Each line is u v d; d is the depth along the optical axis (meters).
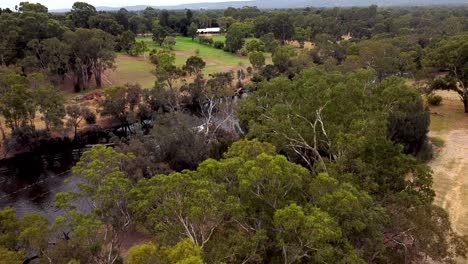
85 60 79.19
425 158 40.94
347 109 27.22
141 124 63.12
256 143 22.81
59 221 19.41
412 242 21.25
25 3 105.38
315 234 15.14
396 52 68.12
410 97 29.25
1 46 73.44
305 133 28.42
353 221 17.16
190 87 68.81
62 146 54.38
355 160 23.33
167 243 16.97
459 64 53.09
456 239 21.14
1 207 37.94
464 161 40.47
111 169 23.44
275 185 17.97
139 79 88.06
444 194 33.88
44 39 77.50
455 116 55.31
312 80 29.09
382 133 25.67
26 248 19.67
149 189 20.27
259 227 18.70
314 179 19.06
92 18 120.56
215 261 16.14
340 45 102.88
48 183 43.72
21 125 53.44
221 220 18.11
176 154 40.62
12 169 47.66
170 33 154.50
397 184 23.73
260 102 32.56
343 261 16.12
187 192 17.62
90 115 60.06
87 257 20.36
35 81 59.59
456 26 124.12
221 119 56.91
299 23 171.12
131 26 151.75
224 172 19.16
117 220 23.45
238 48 126.25
